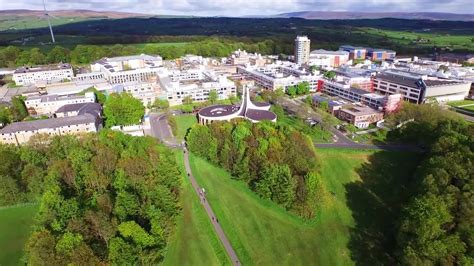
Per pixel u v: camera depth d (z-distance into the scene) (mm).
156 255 135875
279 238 161625
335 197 191625
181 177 199250
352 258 152000
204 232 161875
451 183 157250
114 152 198000
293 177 180000
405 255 132625
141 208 155500
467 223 133000
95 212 143250
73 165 184250
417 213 141375
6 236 157250
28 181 182625
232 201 184250
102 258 128000
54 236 135875
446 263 123875
